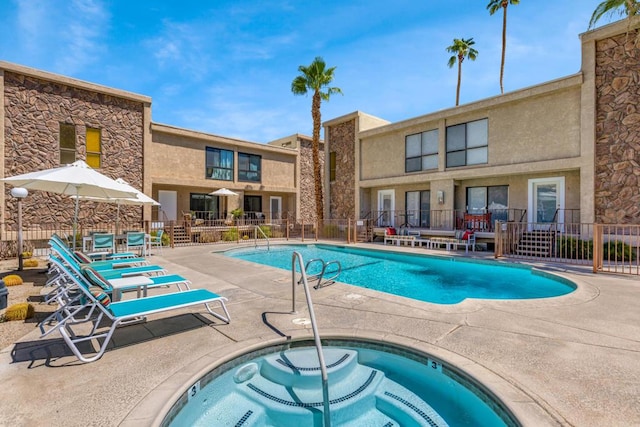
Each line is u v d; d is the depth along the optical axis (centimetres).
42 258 1096
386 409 299
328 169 2094
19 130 1309
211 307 527
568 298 567
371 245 1510
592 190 1096
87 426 239
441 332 414
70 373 315
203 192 2019
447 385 332
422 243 1485
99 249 1066
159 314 491
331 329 427
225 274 808
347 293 616
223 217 2088
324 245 1623
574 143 1155
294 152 2445
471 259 1060
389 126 1717
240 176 2155
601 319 461
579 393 276
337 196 2053
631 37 1032
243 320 466
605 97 1089
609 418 243
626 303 538
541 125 1234
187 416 290
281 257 1360
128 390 285
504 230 1237
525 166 1256
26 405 263
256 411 296
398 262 1195
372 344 397
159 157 1772
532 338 394
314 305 539
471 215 1391
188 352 361
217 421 284
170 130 1794
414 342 381
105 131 1530
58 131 1404
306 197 2561
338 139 2042
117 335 411
